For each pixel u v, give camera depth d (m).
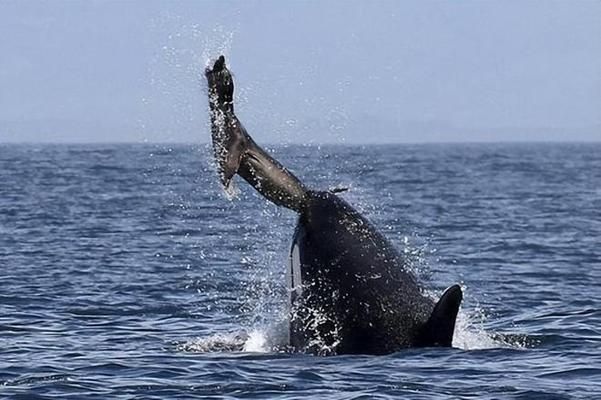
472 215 195.88
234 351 66.75
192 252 131.50
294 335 63.69
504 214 199.62
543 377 59.28
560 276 113.12
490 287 103.75
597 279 110.94
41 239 147.12
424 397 54.88
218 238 148.38
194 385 58.31
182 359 64.75
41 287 100.31
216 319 83.50
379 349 60.84
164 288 100.75
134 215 186.62
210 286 102.44
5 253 129.62
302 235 62.28
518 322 79.88
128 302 92.00
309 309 61.84
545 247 142.88
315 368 59.75
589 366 61.88
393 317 60.78
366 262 61.16
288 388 56.81
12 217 181.62
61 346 71.12
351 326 61.09
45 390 57.72
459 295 59.62
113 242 143.50
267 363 61.78
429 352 61.16
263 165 61.34
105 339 74.19
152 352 68.06
